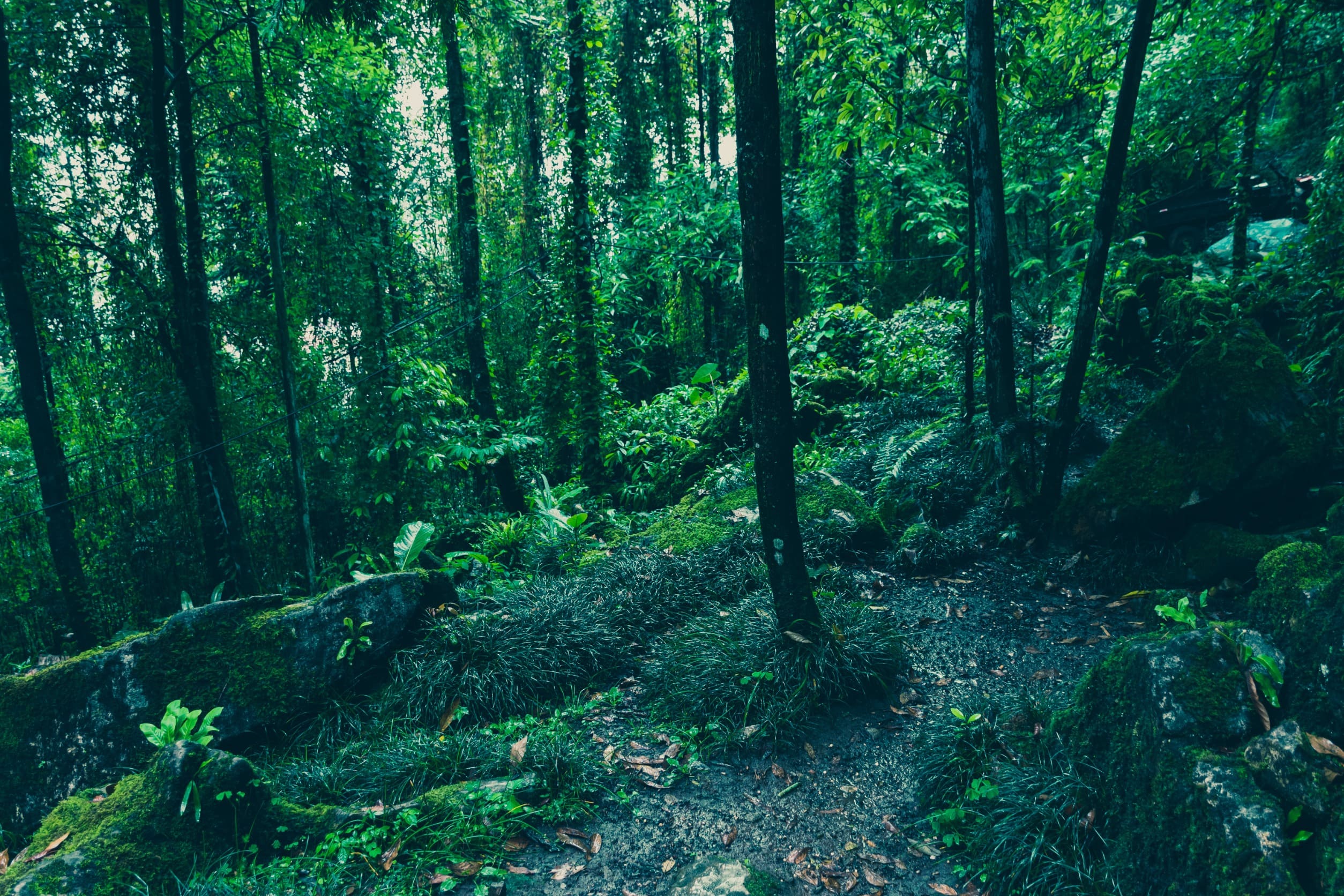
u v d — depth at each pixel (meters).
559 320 10.84
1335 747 2.17
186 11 8.02
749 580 5.74
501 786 3.47
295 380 9.64
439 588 5.07
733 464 9.12
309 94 8.86
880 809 3.38
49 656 7.68
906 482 7.09
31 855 3.09
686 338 21.02
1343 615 2.40
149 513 9.50
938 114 7.34
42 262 8.20
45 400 7.36
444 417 11.71
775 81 3.69
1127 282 9.18
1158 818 2.38
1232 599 4.52
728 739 3.90
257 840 3.17
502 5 9.99
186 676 4.15
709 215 14.85
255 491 10.16
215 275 9.35
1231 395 5.02
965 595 5.40
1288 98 12.87
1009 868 2.76
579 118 10.07
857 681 4.15
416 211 12.90
